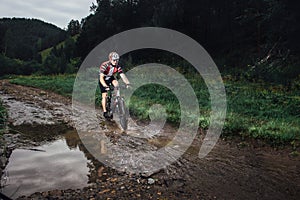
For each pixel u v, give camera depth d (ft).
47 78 91.25
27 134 20.44
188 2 86.94
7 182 12.13
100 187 11.97
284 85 42.83
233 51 75.51
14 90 55.83
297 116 26.84
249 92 38.93
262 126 21.74
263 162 15.61
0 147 16.65
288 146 18.40
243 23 76.89
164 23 91.66
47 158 15.33
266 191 12.05
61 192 11.37
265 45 65.31
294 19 52.11
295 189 12.28
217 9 83.97
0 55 185.06
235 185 12.58
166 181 12.78
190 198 11.25
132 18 129.08
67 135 20.38
